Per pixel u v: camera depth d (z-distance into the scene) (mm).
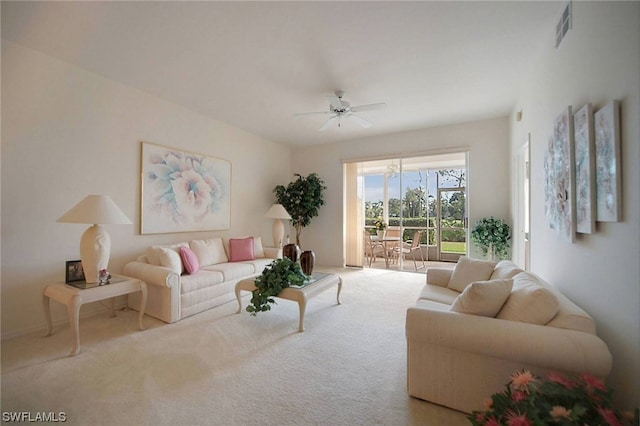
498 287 1648
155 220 3680
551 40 2396
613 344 1478
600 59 1609
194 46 2607
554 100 2342
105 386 1808
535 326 1441
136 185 3500
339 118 3979
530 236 3068
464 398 1576
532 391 1174
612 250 1487
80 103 2990
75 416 1547
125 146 3389
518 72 3094
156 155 3697
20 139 2594
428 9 2135
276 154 6062
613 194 1442
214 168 4555
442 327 1569
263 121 4707
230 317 3006
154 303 2959
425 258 6727
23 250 2619
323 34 2432
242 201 5164
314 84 3361
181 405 1637
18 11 2129
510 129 4316
